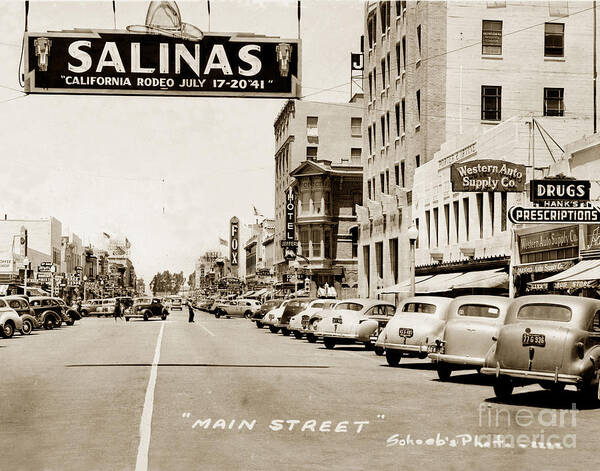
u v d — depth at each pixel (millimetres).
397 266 54031
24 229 82125
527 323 14633
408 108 51438
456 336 18547
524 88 47906
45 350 28891
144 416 12586
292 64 18000
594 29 48188
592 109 48000
